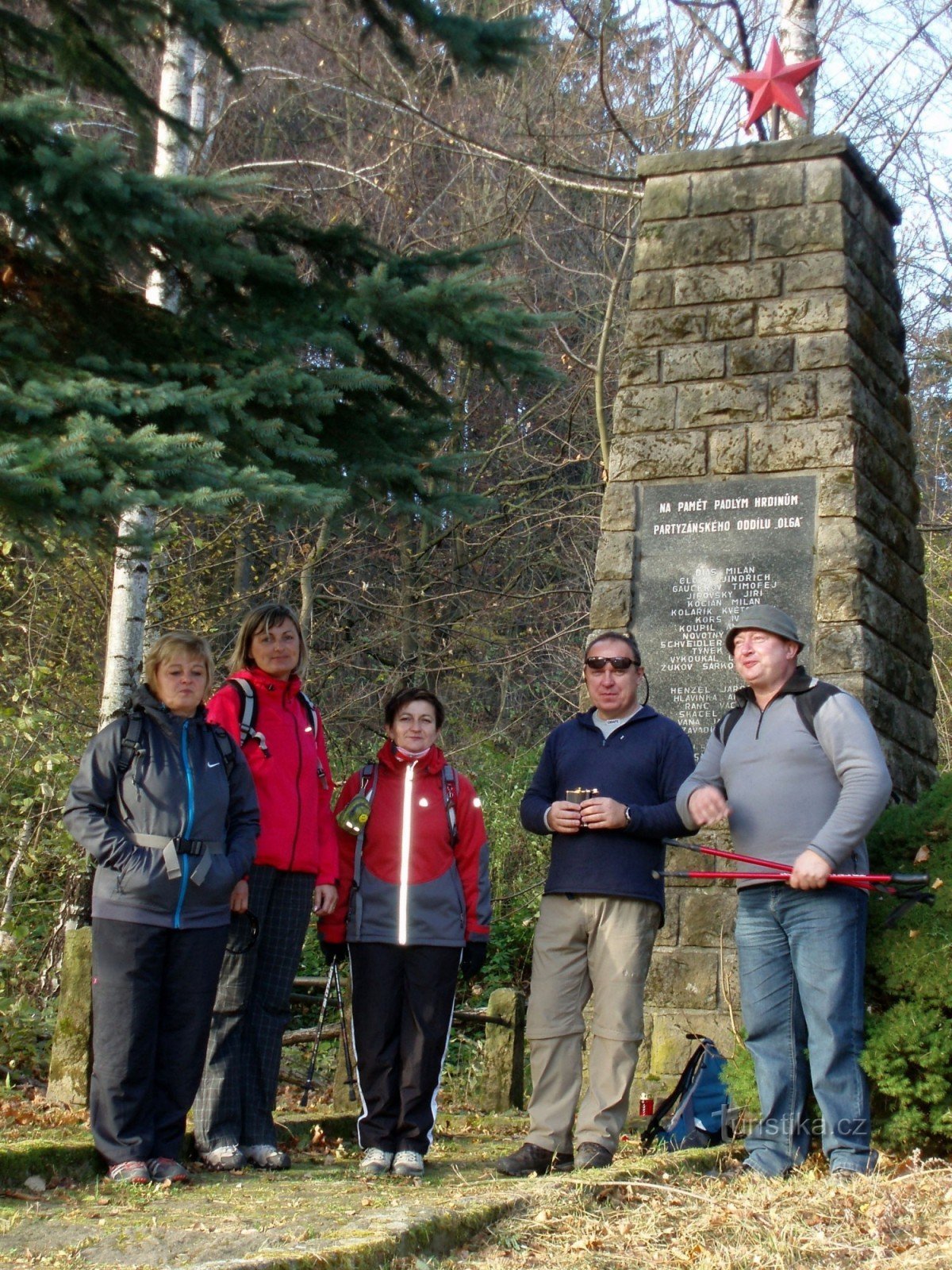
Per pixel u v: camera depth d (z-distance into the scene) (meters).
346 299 5.93
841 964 4.71
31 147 5.05
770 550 6.68
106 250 5.43
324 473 5.85
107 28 6.15
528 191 15.48
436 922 4.99
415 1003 4.96
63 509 4.56
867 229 7.33
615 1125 4.89
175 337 5.69
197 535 11.55
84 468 4.41
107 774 4.67
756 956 4.91
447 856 5.09
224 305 5.91
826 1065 4.69
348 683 14.38
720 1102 5.47
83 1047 5.82
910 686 7.03
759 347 6.93
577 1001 5.05
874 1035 4.82
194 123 11.76
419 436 6.24
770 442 6.80
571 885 5.03
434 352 6.25
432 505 6.16
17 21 5.92
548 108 14.96
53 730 9.59
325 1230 3.74
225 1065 4.95
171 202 5.23
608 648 5.28
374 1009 4.97
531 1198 4.30
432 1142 5.76
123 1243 3.63
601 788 5.15
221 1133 4.91
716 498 6.82
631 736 5.25
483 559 16.44
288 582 13.72
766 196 7.08
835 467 6.68
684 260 7.14
